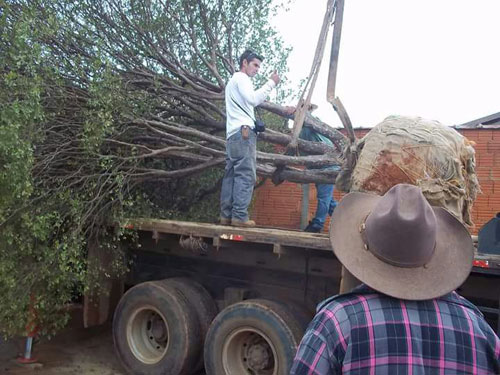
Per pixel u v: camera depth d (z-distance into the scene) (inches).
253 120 177.3
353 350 54.7
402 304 57.4
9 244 161.3
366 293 59.5
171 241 193.9
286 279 170.7
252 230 160.4
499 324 126.1
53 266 170.4
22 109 151.6
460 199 112.0
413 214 57.6
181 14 240.7
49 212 172.4
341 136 218.4
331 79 165.2
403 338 54.6
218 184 247.6
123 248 198.7
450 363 54.1
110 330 238.7
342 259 62.6
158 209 219.3
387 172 112.4
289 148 198.5
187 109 248.2
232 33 260.7
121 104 192.7
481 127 295.9
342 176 149.8
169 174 206.4
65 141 187.3
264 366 154.6
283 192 349.7
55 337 223.6
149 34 232.4
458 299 60.4
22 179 154.3
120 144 201.3
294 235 148.5
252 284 178.4
